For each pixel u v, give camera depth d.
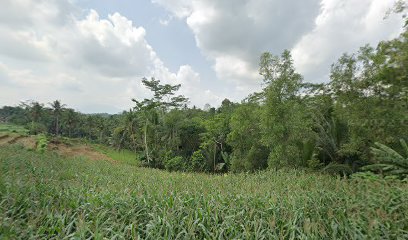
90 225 4.39
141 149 37.16
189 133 28.95
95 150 33.66
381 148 9.44
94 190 6.80
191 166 24.00
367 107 10.32
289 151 12.48
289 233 4.64
